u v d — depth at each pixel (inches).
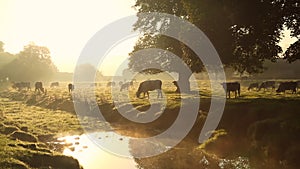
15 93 2748.5
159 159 771.4
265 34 1304.1
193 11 1248.8
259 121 865.5
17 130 917.8
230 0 1134.4
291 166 649.0
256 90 2156.7
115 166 709.3
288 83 1680.6
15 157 590.6
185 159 765.3
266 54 1405.0
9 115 1403.8
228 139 870.4
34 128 1101.1
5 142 711.1
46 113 1540.4
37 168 564.7
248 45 1326.3
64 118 1382.9
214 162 730.2
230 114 1030.4
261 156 729.6
